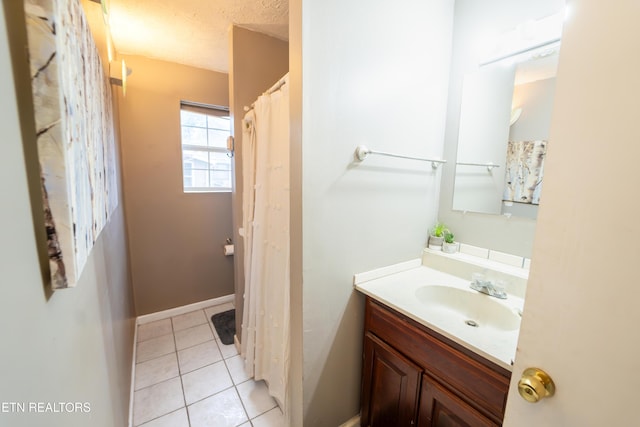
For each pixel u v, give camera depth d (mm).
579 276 479
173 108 2373
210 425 1449
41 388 381
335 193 1135
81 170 498
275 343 1509
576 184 475
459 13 1468
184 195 2516
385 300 1144
